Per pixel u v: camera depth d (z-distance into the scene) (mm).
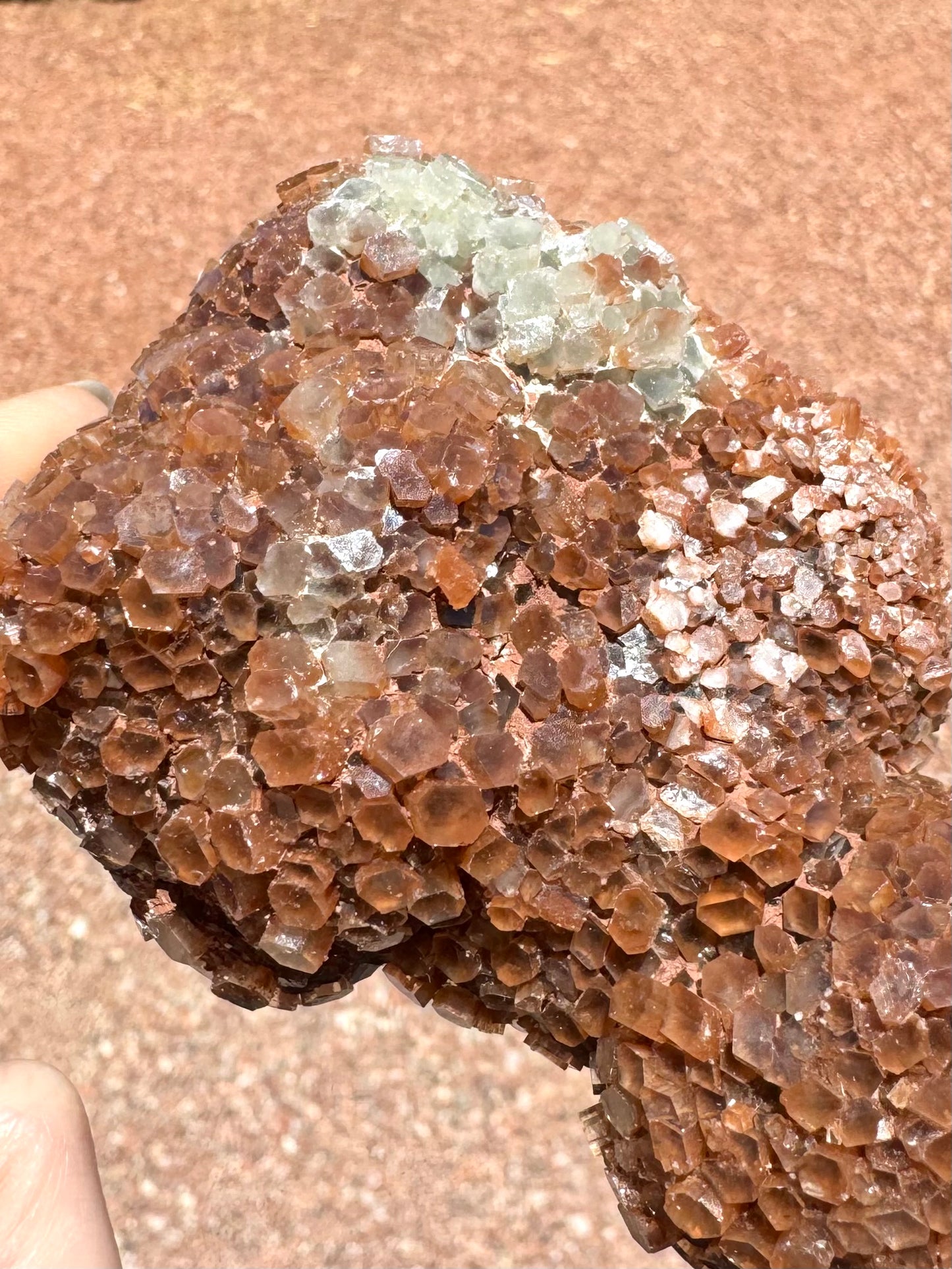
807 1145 133
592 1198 268
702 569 149
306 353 153
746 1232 134
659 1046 137
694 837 139
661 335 155
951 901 137
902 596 158
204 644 140
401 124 388
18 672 138
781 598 152
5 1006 281
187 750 140
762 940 136
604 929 139
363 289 159
